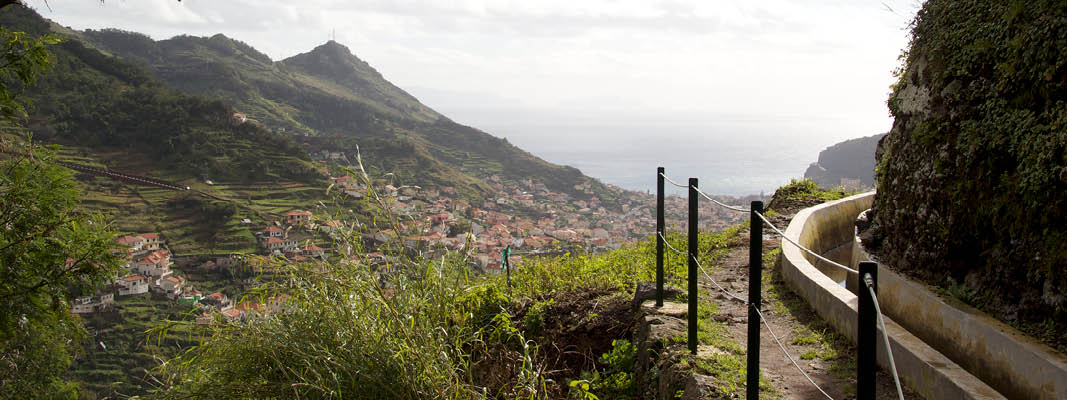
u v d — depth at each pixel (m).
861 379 2.20
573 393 4.81
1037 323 4.43
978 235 5.30
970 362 4.62
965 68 5.79
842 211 10.20
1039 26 4.84
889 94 7.48
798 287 6.41
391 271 4.13
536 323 6.17
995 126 5.26
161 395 3.64
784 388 4.11
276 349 3.65
